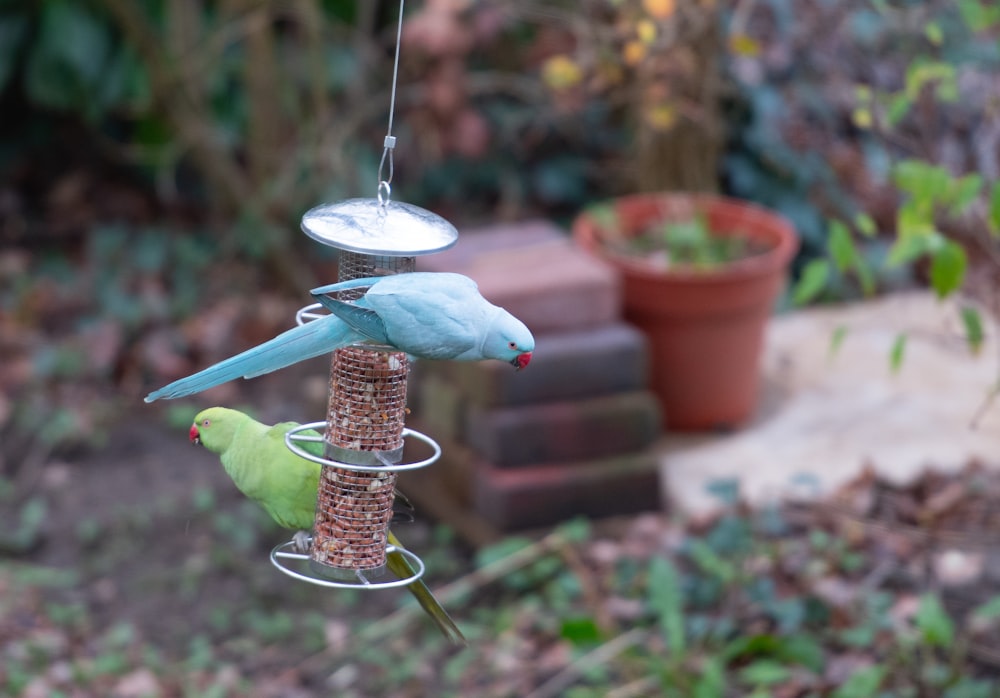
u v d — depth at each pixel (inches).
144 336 469.1
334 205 173.9
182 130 489.4
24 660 303.9
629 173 500.4
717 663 274.5
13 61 532.7
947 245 240.8
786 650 280.2
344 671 305.7
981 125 429.7
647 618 303.0
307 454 177.9
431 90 472.1
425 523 355.3
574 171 536.1
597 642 286.7
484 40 473.1
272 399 441.7
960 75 412.8
